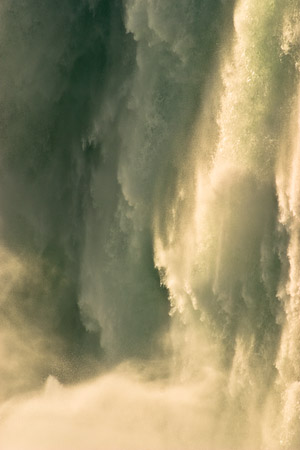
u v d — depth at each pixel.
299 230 12.19
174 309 14.56
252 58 12.41
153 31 13.74
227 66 12.79
